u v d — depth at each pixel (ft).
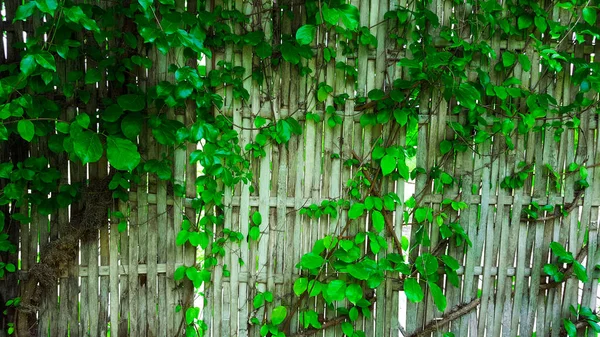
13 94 6.50
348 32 6.91
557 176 7.63
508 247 7.87
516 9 7.18
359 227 7.63
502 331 8.02
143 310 7.46
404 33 7.23
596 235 7.95
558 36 7.11
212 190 7.03
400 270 7.06
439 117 7.46
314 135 7.37
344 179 7.50
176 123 6.72
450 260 7.34
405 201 7.61
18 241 7.09
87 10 5.95
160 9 6.48
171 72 6.94
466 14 7.25
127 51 6.78
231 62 7.07
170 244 7.42
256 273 7.58
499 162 7.66
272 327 7.47
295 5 7.07
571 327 7.84
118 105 6.44
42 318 7.20
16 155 6.91
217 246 7.34
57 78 6.16
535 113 7.23
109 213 7.22
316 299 7.74
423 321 7.88
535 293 7.98
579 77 7.03
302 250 7.61
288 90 7.24
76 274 7.21
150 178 7.26
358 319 7.82
